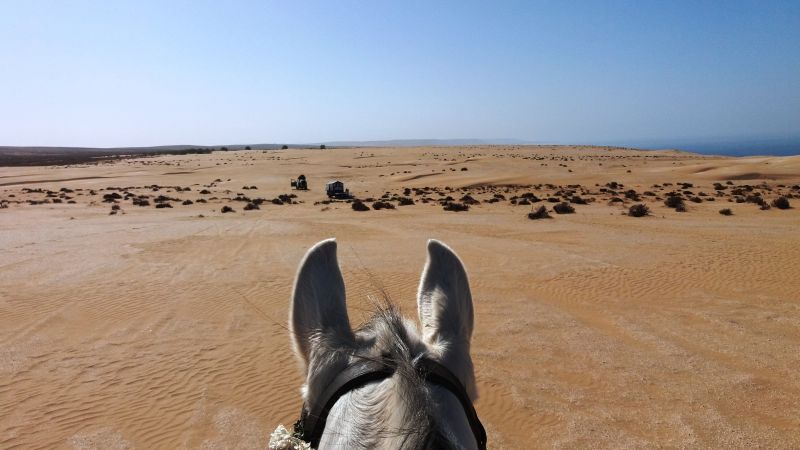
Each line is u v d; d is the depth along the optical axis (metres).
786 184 54.91
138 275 15.91
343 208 41.53
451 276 1.79
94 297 13.51
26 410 7.79
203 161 124.88
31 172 94.12
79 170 97.75
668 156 123.81
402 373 1.21
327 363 1.46
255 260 18.22
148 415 7.63
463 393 1.37
